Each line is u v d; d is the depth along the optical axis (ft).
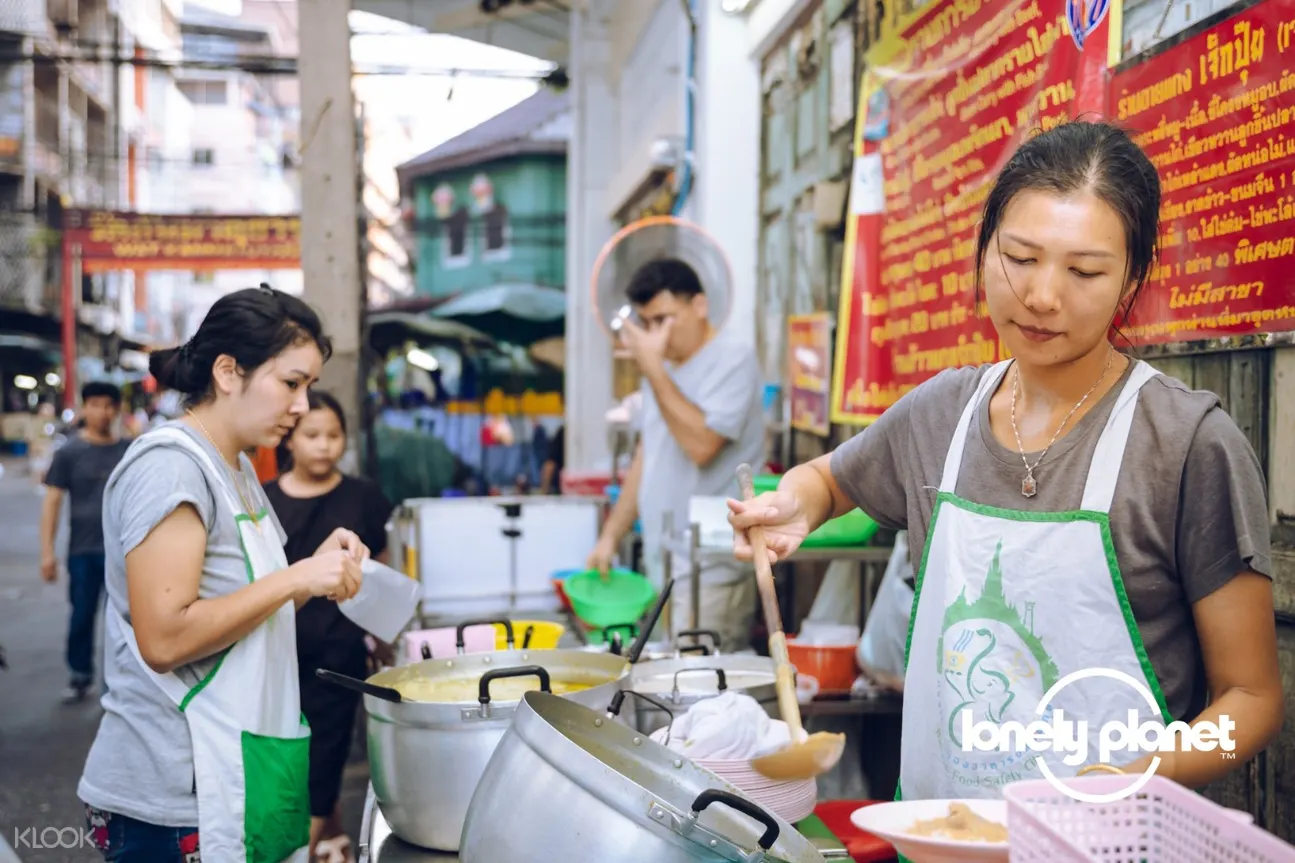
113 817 5.81
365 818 6.26
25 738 15.46
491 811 4.51
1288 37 5.11
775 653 4.41
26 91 67.00
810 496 5.12
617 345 11.86
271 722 5.95
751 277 18.25
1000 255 3.89
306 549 10.14
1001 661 4.03
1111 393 4.05
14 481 71.31
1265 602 3.76
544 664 6.78
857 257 10.46
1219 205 5.63
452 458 27.78
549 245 57.62
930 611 4.32
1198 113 5.77
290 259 40.52
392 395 37.81
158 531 5.59
